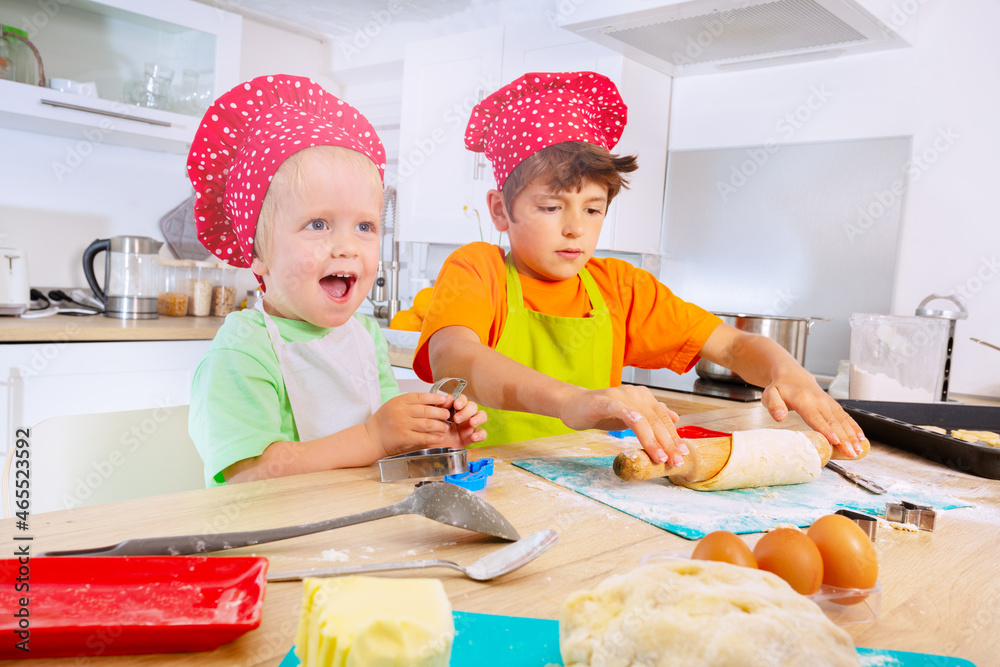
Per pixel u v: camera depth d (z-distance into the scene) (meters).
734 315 1.76
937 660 0.38
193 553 0.47
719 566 0.37
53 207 2.48
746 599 0.33
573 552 0.53
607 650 0.33
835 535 0.45
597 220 1.14
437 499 0.54
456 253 1.17
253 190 0.80
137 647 0.35
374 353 1.06
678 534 0.59
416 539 0.54
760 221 2.27
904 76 1.98
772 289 2.26
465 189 2.62
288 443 0.78
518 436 1.20
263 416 0.83
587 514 0.63
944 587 0.50
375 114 3.31
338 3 2.75
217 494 0.63
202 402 0.82
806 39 1.92
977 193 1.87
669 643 0.31
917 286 1.98
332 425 0.95
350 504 0.61
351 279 0.84
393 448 0.79
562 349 1.21
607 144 1.29
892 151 2.01
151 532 0.52
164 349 2.18
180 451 0.99
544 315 1.20
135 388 2.13
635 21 1.82
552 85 1.14
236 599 0.39
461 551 0.52
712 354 1.25
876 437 1.07
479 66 2.54
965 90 1.88
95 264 2.60
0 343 1.88
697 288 2.43
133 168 2.67
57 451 0.87
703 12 1.72
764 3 1.64
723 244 2.36
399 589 0.35
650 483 0.75
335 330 0.97
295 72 3.18
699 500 0.70
